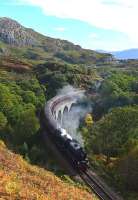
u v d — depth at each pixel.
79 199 52.16
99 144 84.69
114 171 76.56
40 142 96.94
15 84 157.25
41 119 106.69
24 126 98.38
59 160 80.69
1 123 102.75
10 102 117.69
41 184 52.28
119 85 172.25
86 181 69.81
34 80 171.62
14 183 45.97
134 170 71.56
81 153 75.31
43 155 85.56
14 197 42.09
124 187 70.56
